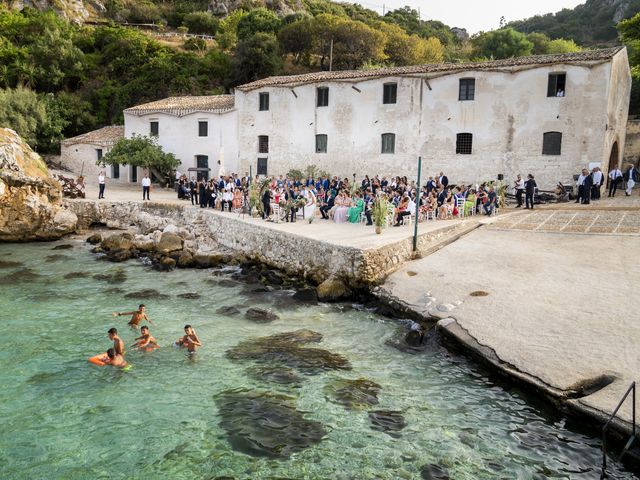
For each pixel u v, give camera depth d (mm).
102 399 10602
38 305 16719
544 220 23016
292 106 37969
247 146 40281
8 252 25312
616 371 9914
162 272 21578
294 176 36438
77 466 8453
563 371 10250
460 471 8273
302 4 96812
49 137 50469
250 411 10117
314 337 14023
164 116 42719
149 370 11992
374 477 8180
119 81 62969
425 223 23594
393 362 12438
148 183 33250
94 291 18516
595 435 8969
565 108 29375
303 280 19656
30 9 71438
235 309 16422
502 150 31281
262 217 25250
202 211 28156
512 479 8062
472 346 11883
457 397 10672
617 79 30656
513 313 13180
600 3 104438
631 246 17828
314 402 10508
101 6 87312
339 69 67375
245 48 62438
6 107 47906
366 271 17047
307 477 8195
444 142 32906
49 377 11555
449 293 15195
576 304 13289
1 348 13102
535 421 9688
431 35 91375
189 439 9211
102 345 13445
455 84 32219
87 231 30562
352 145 36000
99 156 46344
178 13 89938
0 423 9648
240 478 8172
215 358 12672
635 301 13094
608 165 30984
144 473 8289
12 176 27375
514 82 30547
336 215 24953
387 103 34594
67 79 61844
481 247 19453
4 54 58250
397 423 9695
